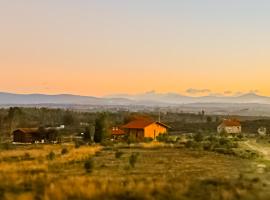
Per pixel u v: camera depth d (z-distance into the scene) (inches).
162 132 4722.0
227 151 2866.6
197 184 1129.4
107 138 3848.4
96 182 1115.3
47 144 3718.0
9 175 1298.0
